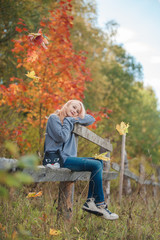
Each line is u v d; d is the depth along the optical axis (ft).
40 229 8.49
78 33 39.81
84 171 11.11
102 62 49.96
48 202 11.24
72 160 10.14
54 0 24.35
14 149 4.04
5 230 7.86
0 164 5.45
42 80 19.26
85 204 9.84
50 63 19.20
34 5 23.75
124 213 11.56
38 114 20.18
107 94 47.70
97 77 44.60
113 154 20.56
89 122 11.75
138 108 57.00
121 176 16.76
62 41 20.17
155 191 24.85
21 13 22.76
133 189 20.26
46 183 12.10
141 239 9.46
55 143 10.32
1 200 9.22
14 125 19.57
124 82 49.08
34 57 17.16
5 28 23.72
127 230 9.84
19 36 23.32
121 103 48.11
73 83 20.20
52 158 10.11
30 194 8.86
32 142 19.98
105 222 10.73
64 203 9.98
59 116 11.03
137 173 32.50
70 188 10.26
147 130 55.98
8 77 24.44
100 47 45.68
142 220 11.14
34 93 19.47
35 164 3.84
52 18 20.18
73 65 20.93
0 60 24.88
